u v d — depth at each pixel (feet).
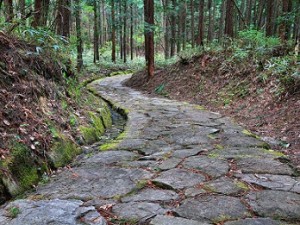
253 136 16.80
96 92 38.17
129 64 80.74
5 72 14.03
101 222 7.74
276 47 29.43
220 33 62.90
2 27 16.85
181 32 77.41
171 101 31.17
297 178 10.71
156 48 105.29
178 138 16.40
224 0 63.16
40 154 12.02
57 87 18.26
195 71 37.27
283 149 15.06
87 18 97.45
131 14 87.71
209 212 8.29
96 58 77.10
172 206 8.68
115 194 9.57
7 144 11.06
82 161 13.19
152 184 10.32
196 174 11.08
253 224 7.66
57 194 9.70
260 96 24.00
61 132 14.62
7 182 9.75
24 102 13.88
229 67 32.24
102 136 18.20
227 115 23.68
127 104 28.86
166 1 68.13
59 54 20.75
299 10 33.27
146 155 13.57
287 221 7.82
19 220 7.78
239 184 10.14
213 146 14.82
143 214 8.23
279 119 19.42
